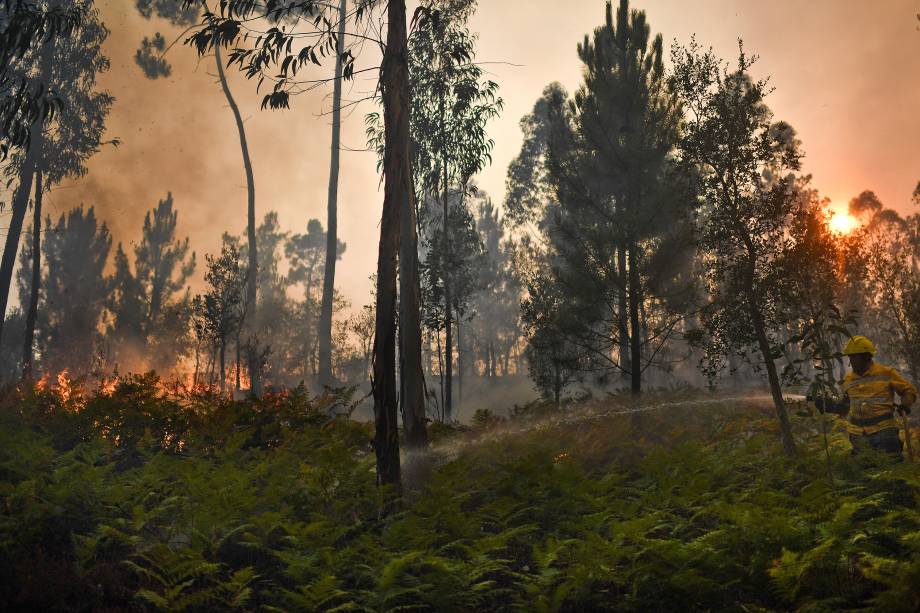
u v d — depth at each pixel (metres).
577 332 14.87
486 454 11.04
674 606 5.54
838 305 20.88
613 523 6.37
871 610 4.85
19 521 6.68
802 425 12.10
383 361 8.62
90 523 7.19
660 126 14.50
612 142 14.77
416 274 10.05
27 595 5.48
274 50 10.20
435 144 21.38
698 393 17.36
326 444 11.46
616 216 14.35
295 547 6.59
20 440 9.13
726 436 12.65
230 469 8.01
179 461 8.48
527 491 7.91
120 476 8.06
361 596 5.64
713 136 10.53
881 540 6.48
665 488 7.83
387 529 6.88
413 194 9.99
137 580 6.11
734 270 10.51
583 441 11.34
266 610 5.71
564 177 14.94
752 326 10.45
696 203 11.23
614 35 15.38
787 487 8.38
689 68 10.81
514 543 7.34
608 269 14.23
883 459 8.02
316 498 8.08
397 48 9.40
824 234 11.45
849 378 8.73
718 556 5.82
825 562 5.56
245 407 12.57
